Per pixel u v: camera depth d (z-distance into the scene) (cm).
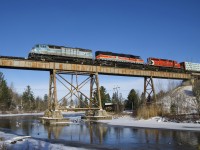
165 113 6144
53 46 5878
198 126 4506
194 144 2859
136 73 6944
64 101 5944
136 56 7569
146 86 7294
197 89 6669
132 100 11625
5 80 13712
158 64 7875
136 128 4675
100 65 6400
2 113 12775
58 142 3131
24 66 5306
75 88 6019
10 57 5172
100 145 2909
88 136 3691
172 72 7925
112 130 4431
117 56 7031
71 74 6050
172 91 8375
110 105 11856
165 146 2778
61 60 5978
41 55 5694
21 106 15638
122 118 6925
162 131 4088
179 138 3306
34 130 4497
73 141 3222
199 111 5566
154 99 7175
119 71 6656
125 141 3191
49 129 4631
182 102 6688
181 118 5438
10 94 14462
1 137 3341
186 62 8994
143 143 3017
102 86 12662
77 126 5141
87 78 6181
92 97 6694
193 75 8688
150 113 6334
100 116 6400
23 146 2636
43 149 2498
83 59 6322
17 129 4675
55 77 5644
